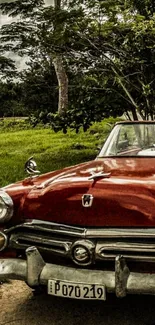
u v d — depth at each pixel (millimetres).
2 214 3496
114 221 3172
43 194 3465
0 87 28344
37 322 3537
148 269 3154
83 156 12930
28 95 25172
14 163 11922
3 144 16859
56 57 11289
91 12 9742
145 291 3080
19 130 22766
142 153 4398
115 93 11023
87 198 3270
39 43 10742
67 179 3586
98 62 10664
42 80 24500
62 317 3609
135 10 10570
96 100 11195
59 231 3283
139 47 9953
